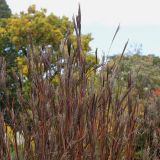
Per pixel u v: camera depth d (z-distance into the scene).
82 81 2.40
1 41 9.84
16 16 10.75
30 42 2.52
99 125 2.49
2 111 2.39
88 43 10.29
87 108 2.38
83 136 2.33
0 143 2.33
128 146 2.64
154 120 2.96
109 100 2.47
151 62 13.12
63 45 2.42
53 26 10.65
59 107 2.37
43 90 2.38
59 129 2.36
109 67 2.54
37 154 2.36
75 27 2.41
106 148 2.51
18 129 2.46
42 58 2.44
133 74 2.65
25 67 8.80
